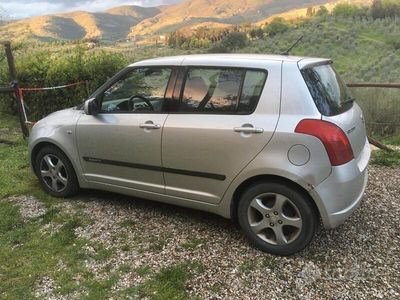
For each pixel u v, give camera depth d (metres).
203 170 4.03
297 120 3.58
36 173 5.46
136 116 4.43
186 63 4.21
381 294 3.28
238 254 3.89
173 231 4.35
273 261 3.76
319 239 4.11
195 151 4.02
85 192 5.45
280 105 3.68
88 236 4.30
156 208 4.91
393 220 4.48
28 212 4.91
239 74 3.90
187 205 4.30
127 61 11.72
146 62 4.50
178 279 3.52
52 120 5.19
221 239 4.16
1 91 8.12
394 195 5.16
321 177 3.52
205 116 4.00
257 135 3.69
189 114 4.10
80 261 3.84
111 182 4.76
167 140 4.17
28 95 10.88
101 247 4.07
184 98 4.16
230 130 3.81
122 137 4.49
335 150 3.51
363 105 9.47
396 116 9.19
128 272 3.65
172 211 4.82
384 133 9.14
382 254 3.83
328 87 3.89
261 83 3.79
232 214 4.04
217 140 3.88
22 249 4.09
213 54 4.36
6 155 7.33
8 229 4.54
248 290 3.38
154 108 4.34
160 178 4.36
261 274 3.58
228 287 3.42
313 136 3.50
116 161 4.62
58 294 3.39
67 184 5.16
